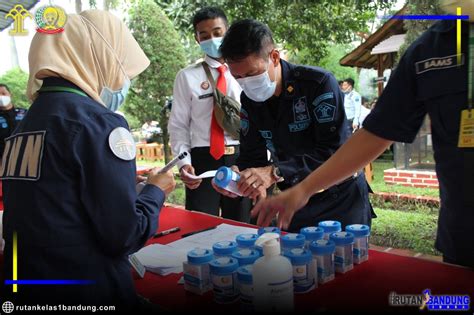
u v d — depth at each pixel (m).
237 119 2.55
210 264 1.09
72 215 0.97
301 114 1.78
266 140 1.94
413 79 1.12
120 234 0.98
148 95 6.27
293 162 1.68
